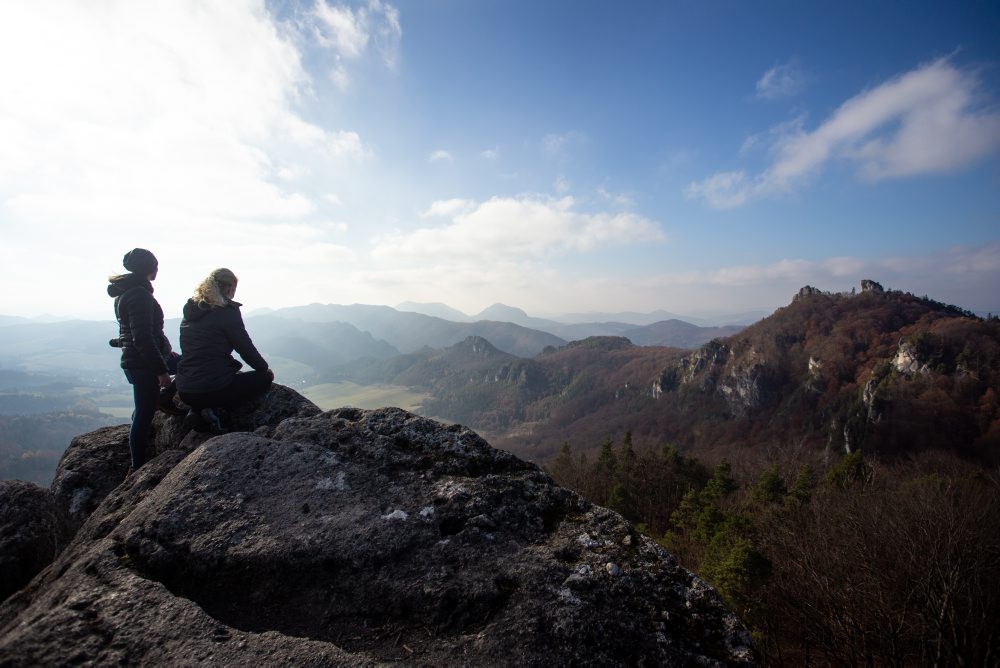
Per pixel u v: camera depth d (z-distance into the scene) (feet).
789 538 68.80
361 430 13.34
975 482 80.07
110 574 8.54
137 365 15.11
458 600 8.51
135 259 15.40
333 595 8.75
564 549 9.81
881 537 60.13
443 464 12.30
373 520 9.98
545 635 7.81
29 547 13.47
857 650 50.85
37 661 6.70
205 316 14.51
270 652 7.16
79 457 15.94
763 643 55.16
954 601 48.06
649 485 171.63
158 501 10.21
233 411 16.20
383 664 7.31
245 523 9.71
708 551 77.71
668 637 8.02
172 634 7.29
